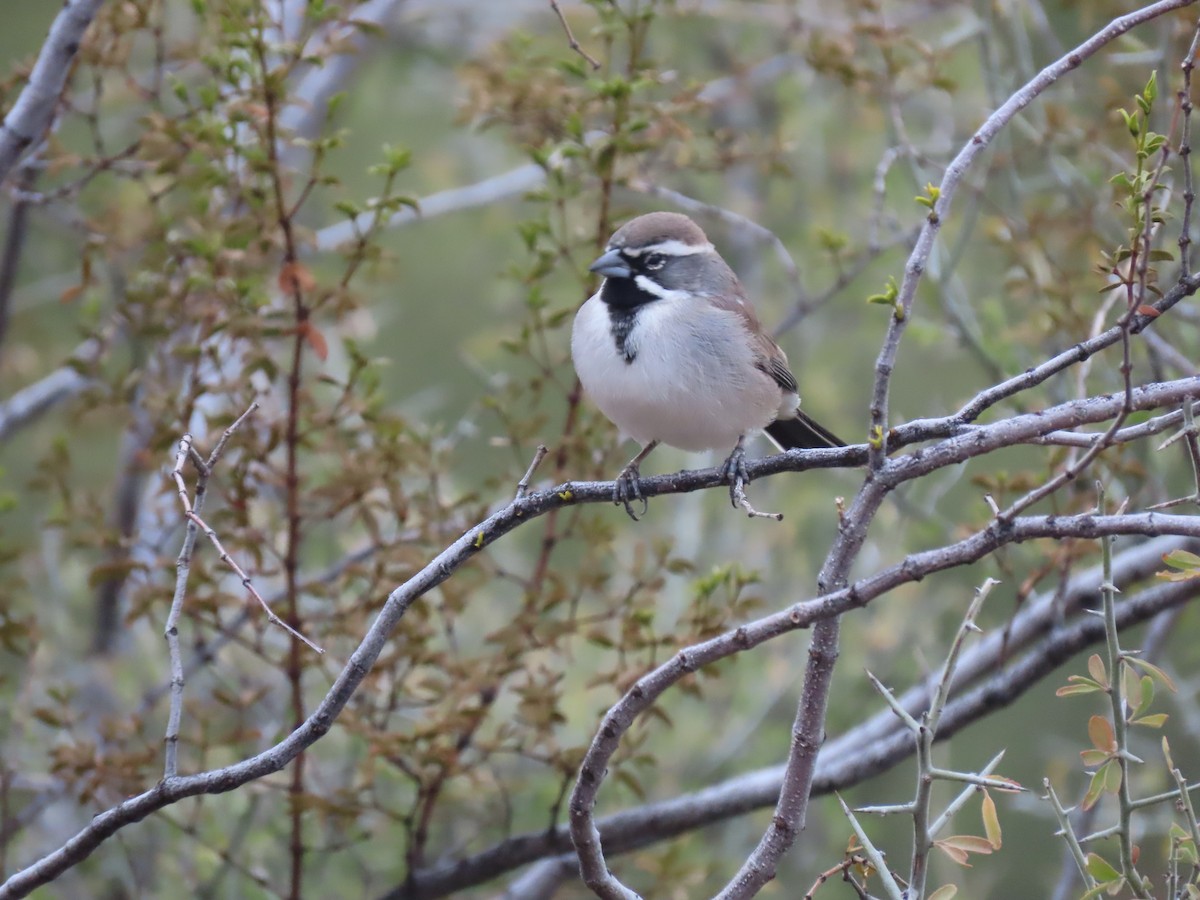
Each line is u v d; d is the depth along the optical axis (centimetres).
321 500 1091
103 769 1009
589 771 651
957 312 1216
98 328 1167
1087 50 633
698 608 1040
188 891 1243
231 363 1325
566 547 1662
